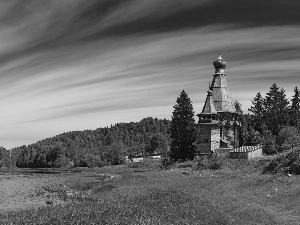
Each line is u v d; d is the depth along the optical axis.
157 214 18.66
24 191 48.62
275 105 108.56
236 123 97.94
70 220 16.86
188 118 93.00
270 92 111.38
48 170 148.62
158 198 26.61
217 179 42.41
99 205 22.67
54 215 18.83
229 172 51.91
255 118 114.88
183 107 93.44
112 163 166.50
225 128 95.06
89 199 34.28
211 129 90.94
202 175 50.41
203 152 91.12
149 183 45.31
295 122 110.62
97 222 16.31
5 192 46.88
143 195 29.50
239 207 23.66
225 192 31.72
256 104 116.06
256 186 32.31
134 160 165.50
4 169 169.50
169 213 19.42
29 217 18.69
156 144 181.25
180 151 90.88
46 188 53.75
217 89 99.00
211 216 19.47
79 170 139.12
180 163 78.75
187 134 91.69
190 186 38.25
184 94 94.25
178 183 41.78
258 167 53.28
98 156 172.25
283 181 31.84
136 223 16.17
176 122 92.75
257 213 21.30
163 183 43.56
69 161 190.75
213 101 97.88
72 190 50.75
